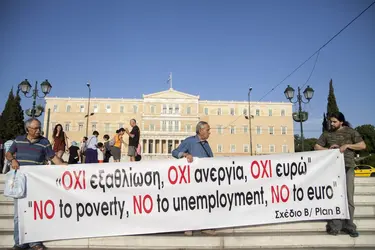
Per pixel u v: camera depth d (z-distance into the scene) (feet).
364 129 256.52
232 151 262.26
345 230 18.38
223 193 17.88
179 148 18.60
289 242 17.33
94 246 17.06
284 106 269.23
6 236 17.04
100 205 17.19
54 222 16.83
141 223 17.22
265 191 18.16
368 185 26.22
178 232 18.26
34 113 71.31
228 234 17.98
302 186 18.39
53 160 17.60
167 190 17.58
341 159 18.66
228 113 268.00
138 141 38.19
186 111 266.16
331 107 148.15
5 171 36.76
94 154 40.14
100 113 262.47
